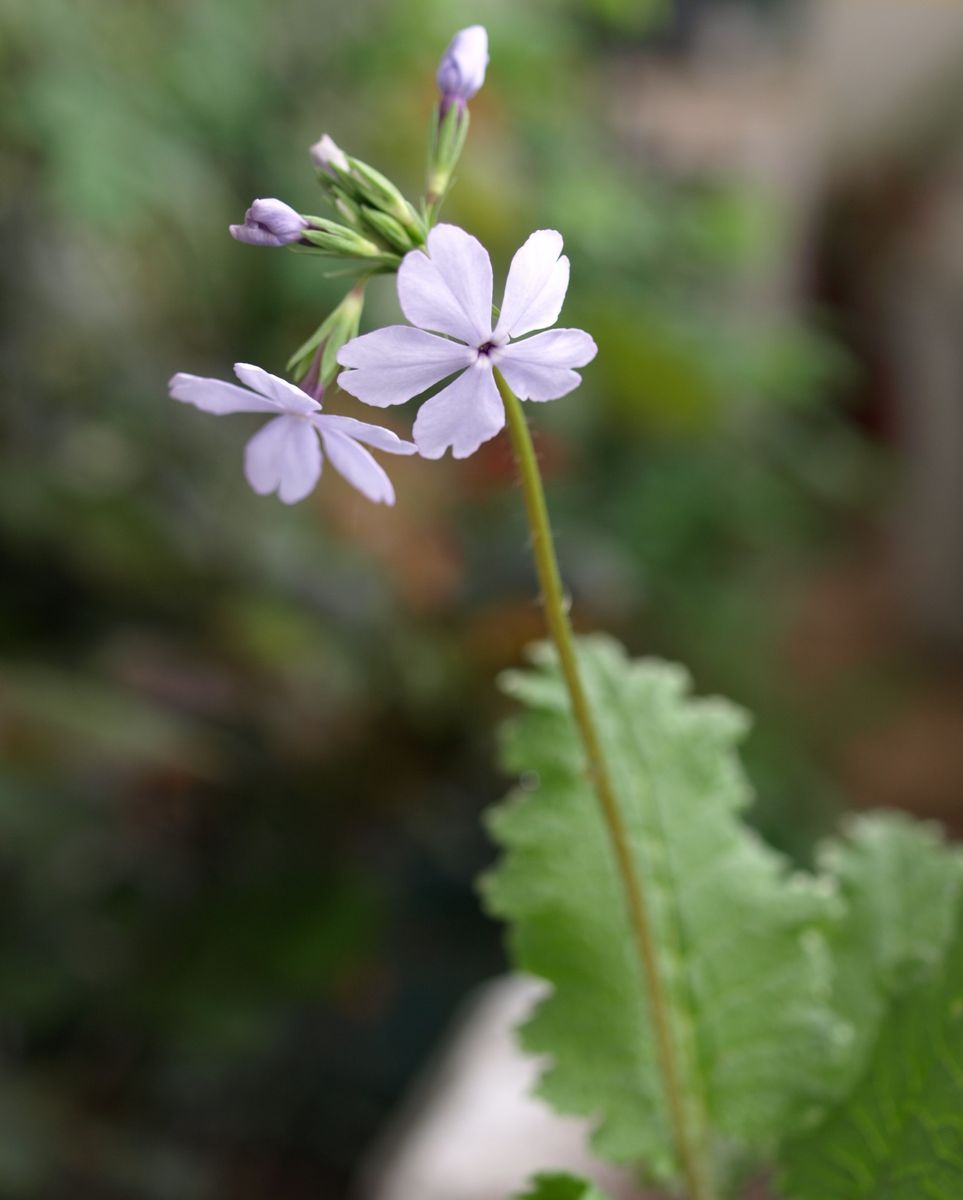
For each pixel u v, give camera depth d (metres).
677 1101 0.23
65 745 0.48
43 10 0.51
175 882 0.55
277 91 0.59
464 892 0.64
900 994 0.23
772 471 0.80
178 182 0.54
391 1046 0.63
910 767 1.19
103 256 0.59
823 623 1.38
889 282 1.39
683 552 0.75
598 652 0.29
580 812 0.27
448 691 0.55
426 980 0.63
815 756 1.01
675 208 0.79
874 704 1.27
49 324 0.56
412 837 0.60
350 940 0.52
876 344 1.44
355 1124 0.62
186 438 0.57
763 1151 0.25
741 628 0.76
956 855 0.28
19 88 0.50
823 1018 0.26
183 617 0.53
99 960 0.53
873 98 1.18
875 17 1.11
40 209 0.56
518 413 0.20
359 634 0.55
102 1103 0.56
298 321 0.61
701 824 0.27
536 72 0.67
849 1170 0.23
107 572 0.51
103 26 0.54
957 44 1.12
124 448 0.56
